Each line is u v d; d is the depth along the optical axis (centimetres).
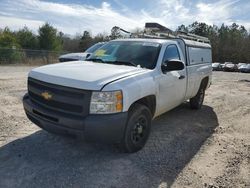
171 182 346
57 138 457
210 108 780
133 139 409
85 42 5059
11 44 3161
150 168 377
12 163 368
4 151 401
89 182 332
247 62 6125
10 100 713
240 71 3822
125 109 362
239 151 458
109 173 356
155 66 460
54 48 4050
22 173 344
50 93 367
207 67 732
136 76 401
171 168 382
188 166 391
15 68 1867
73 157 395
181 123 602
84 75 367
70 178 339
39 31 4012
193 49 639
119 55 492
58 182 328
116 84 358
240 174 378
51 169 358
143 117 420
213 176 369
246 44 6341
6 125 509
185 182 348
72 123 344
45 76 378
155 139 488
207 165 399
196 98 717
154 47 498
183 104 789
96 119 340
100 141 354
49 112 364
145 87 405
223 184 350
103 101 343
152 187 332
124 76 384
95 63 467
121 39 563
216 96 1008
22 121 539
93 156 401
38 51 2538
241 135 545
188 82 588
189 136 518
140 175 356
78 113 348
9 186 315
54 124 362
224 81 1727
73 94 349
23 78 1209
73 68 406
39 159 383
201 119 647
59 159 387
